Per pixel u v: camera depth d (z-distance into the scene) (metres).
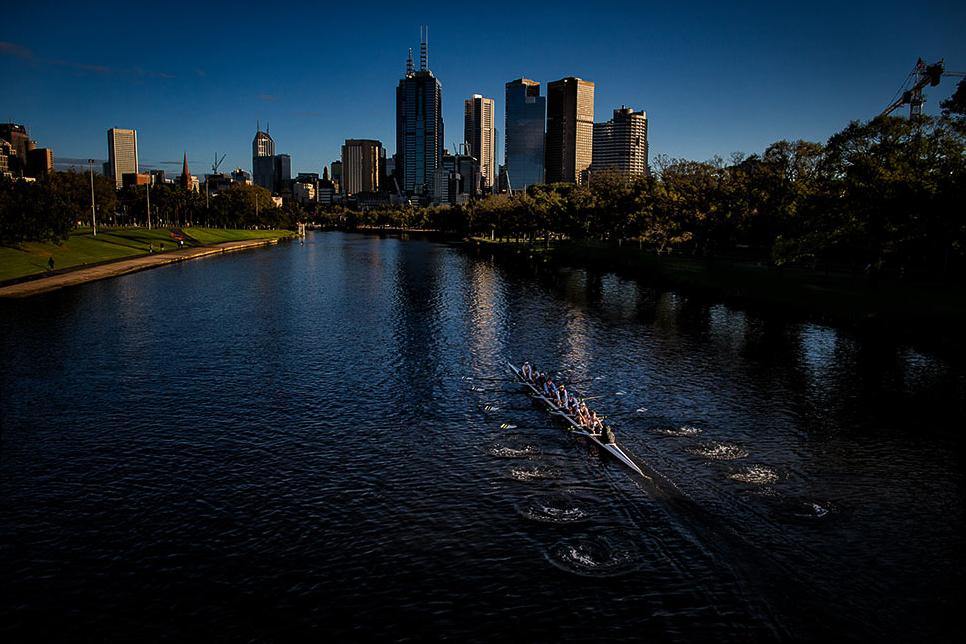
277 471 39.09
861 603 26.98
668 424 47.31
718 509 34.66
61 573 28.70
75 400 52.00
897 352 68.81
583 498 35.72
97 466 39.72
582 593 27.41
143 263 153.50
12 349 68.50
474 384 57.09
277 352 68.62
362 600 26.89
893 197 80.00
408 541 31.36
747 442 43.97
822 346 71.62
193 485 37.19
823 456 41.72
